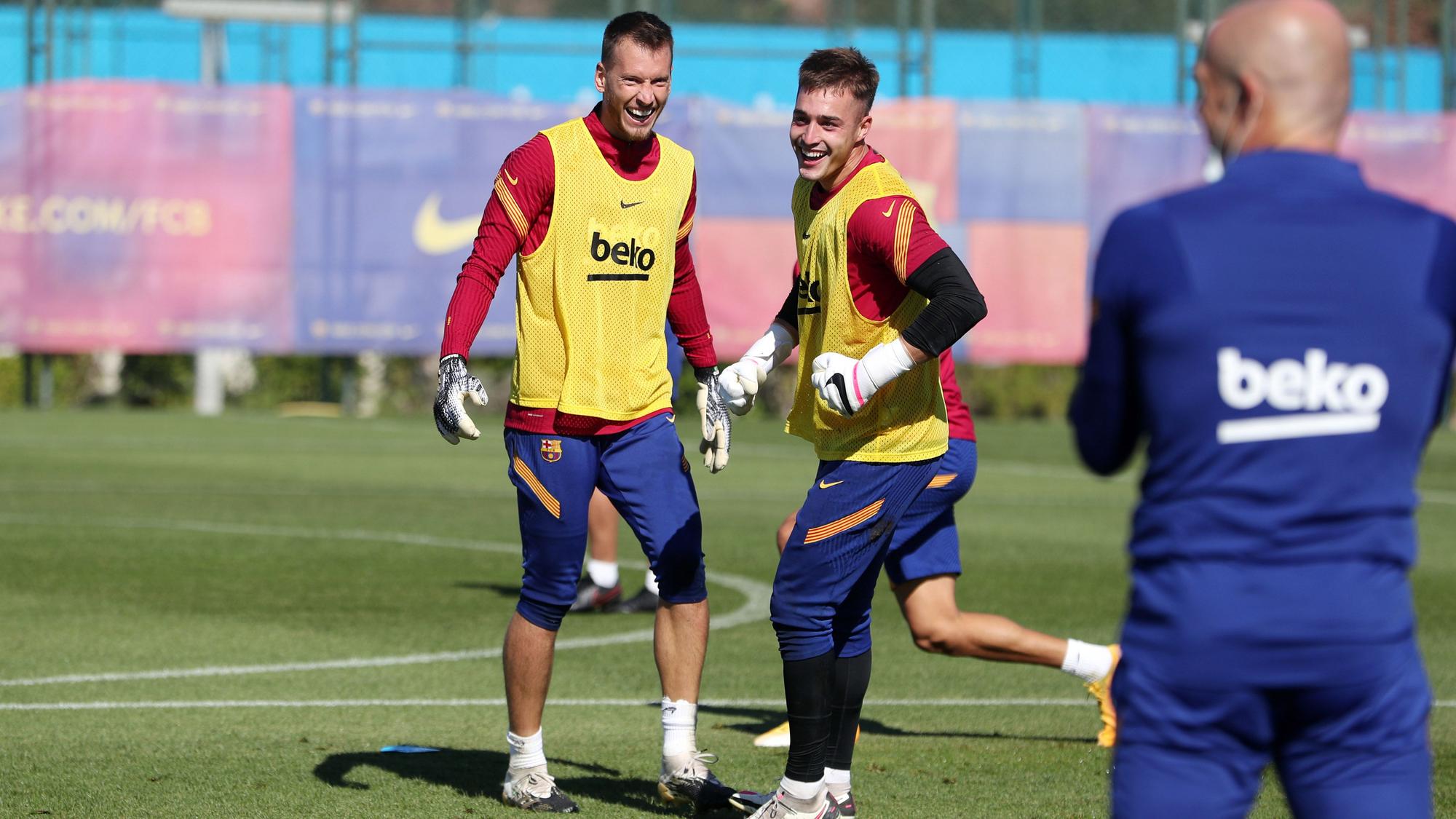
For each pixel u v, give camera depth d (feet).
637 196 60.39
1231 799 32.63
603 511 109.50
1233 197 32.63
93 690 79.97
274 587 115.44
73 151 256.93
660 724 75.41
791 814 55.21
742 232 261.65
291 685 82.28
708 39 309.42
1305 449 31.68
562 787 63.26
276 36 305.94
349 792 61.11
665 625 60.64
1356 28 321.93
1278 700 32.24
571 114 264.72
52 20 296.71
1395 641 31.91
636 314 60.49
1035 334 268.21
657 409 61.26
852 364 51.57
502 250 59.36
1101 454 34.55
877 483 54.19
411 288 262.88
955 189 266.16
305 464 216.74
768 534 151.94
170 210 258.57
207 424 285.64
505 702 79.20
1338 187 32.65
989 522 165.78
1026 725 76.23
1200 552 32.07
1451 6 322.75
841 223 54.03
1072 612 108.68
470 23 304.71
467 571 125.39
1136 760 32.89
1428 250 32.48
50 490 179.22
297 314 261.24
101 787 61.16
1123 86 319.27
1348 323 31.86
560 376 59.72
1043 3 318.04
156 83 257.75
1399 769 32.19
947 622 69.15
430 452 240.12
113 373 330.75
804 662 55.06
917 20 316.60
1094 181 268.62
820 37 312.91
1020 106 267.39
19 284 256.52
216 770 64.18
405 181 262.26
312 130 260.42
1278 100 32.81
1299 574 31.65
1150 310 32.50
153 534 143.84
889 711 79.51
